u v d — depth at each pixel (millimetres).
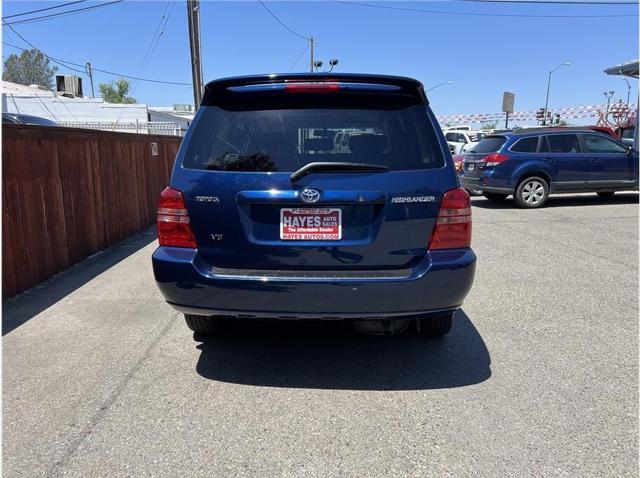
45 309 4734
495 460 2518
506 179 11305
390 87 3150
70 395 3170
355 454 2582
